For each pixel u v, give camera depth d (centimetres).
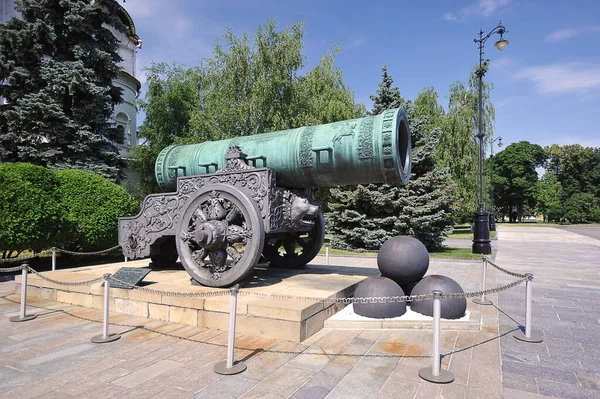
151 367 296
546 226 3550
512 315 466
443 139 1948
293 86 1484
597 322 439
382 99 1280
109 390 258
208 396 249
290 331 351
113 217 896
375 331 380
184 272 564
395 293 401
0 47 1090
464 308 411
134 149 1730
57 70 1088
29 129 1085
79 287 489
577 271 853
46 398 246
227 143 537
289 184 496
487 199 3359
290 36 1469
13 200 741
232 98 1442
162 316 421
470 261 996
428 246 1225
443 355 323
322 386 263
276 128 1415
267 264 650
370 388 261
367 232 1159
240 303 375
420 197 1154
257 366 296
